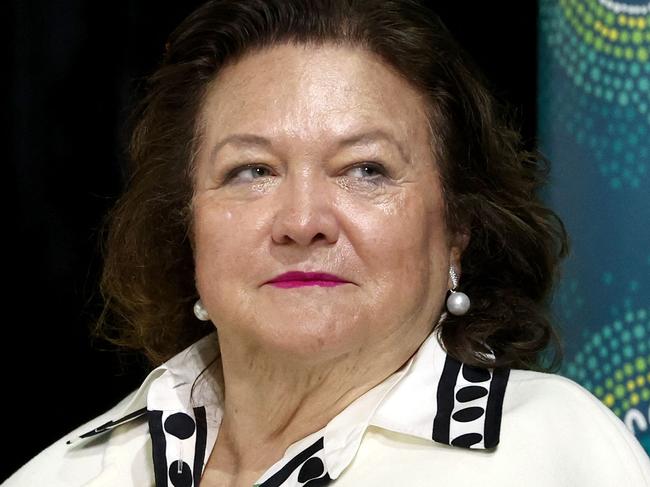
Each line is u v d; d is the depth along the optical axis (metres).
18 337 4.04
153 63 3.92
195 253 2.51
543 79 2.82
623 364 2.67
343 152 2.31
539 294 2.59
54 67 3.96
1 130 3.97
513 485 2.16
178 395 2.62
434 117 2.43
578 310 2.71
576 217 2.71
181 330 2.80
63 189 4.00
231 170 2.38
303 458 2.33
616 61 2.65
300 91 2.34
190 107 2.52
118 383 4.08
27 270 4.02
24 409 4.06
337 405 2.41
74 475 2.69
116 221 2.76
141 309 2.81
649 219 2.63
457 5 3.80
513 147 2.66
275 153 2.33
